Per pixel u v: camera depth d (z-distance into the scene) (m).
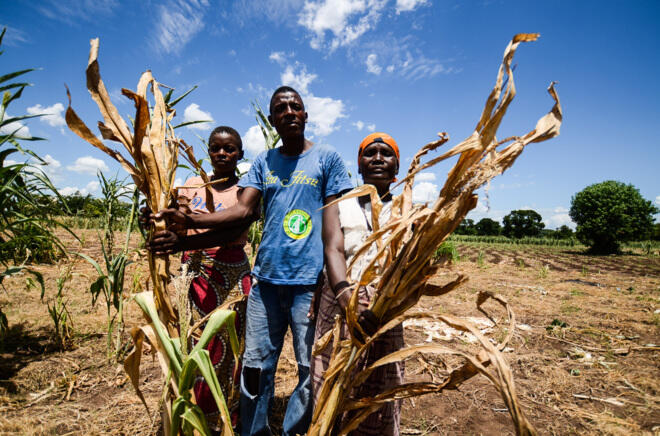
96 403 2.26
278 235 1.72
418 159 1.34
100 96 1.22
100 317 3.85
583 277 8.54
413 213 1.12
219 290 1.85
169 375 1.07
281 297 1.72
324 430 1.14
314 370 1.49
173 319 1.31
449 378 1.05
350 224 1.53
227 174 2.14
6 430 1.93
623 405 2.48
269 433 1.77
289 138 1.75
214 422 1.78
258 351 1.74
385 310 1.17
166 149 1.40
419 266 1.12
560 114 0.95
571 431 2.18
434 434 2.12
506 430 2.17
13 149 2.43
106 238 2.96
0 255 2.69
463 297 5.86
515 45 0.93
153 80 1.47
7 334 3.19
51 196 2.91
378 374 1.37
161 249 1.31
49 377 2.55
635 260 14.08
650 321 4.51
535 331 4.12
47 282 5.04
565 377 2.91
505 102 0.91
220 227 1.63
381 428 1.36
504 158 0.96
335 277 1.40
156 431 1.98
